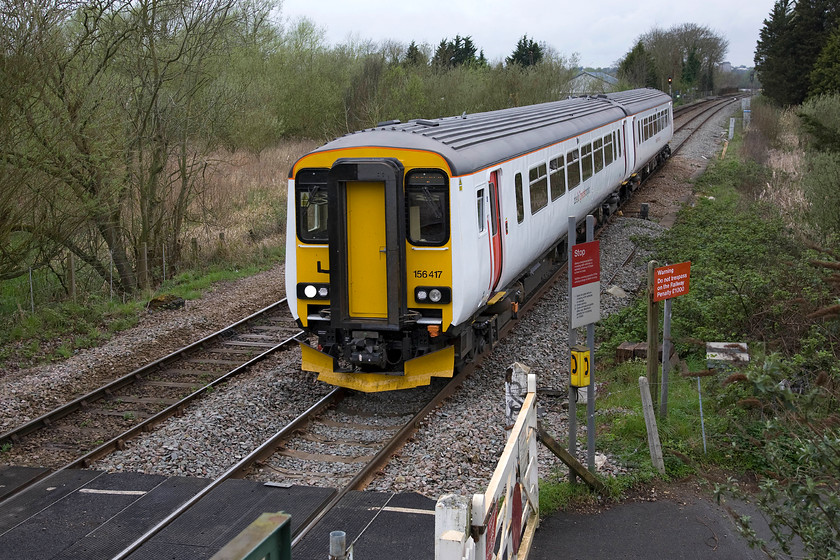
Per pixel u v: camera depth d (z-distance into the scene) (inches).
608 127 750.5
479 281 378.0
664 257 642.8
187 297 606.2
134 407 382.9
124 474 297.7
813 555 164.7
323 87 1510.8
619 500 264.7
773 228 640.4
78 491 282.7
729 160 1243.8
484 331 419.8
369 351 363.3
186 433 331.9
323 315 376.2
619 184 827.4
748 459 285.7
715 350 328.2
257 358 446.0
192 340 497.4
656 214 882.8
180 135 688.4
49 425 359.6
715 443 299.3
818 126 695.1
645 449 299.6
